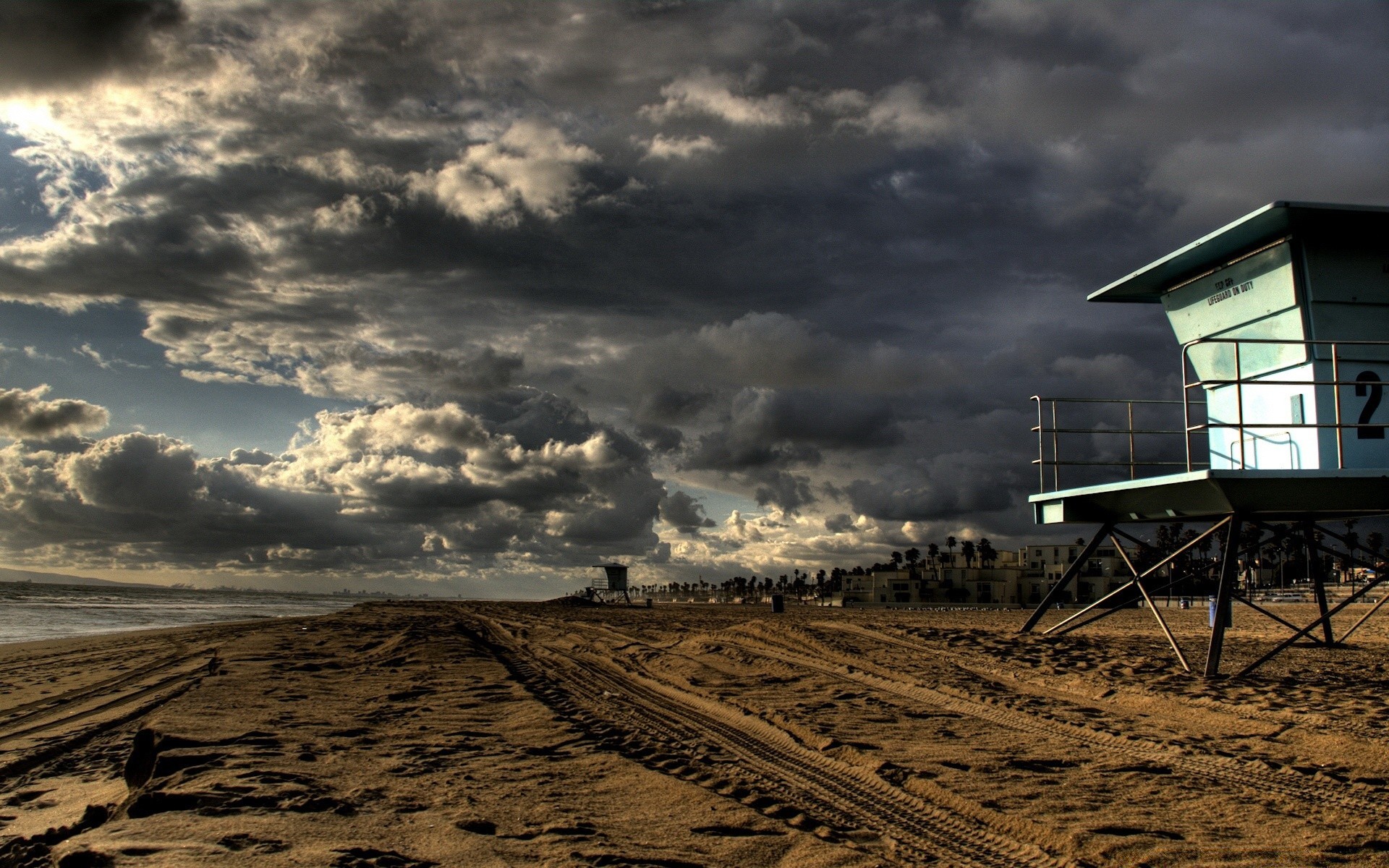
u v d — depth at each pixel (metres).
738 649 17.80
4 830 7.27
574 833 6.05
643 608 75.19
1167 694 10.97
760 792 7.21
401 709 11.89
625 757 8.62
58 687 17.27
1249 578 71.56
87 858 5.25
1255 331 12.78
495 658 19.36
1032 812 6.41
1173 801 6.68
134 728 12.51
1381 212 11.38
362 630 31.47
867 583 92.94
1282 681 12.00
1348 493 11.84
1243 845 5.67
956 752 8.45
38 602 92.81
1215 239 12.46
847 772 7.91
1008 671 13.51
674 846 5.79
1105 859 5.46
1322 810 6.43
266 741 9.31
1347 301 11.98
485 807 6.75
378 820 6.32
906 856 5.65
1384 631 23.47
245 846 5.55
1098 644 16.44
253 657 19.91
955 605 84.88
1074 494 14.16
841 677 13.67
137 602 110.56
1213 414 13.63
